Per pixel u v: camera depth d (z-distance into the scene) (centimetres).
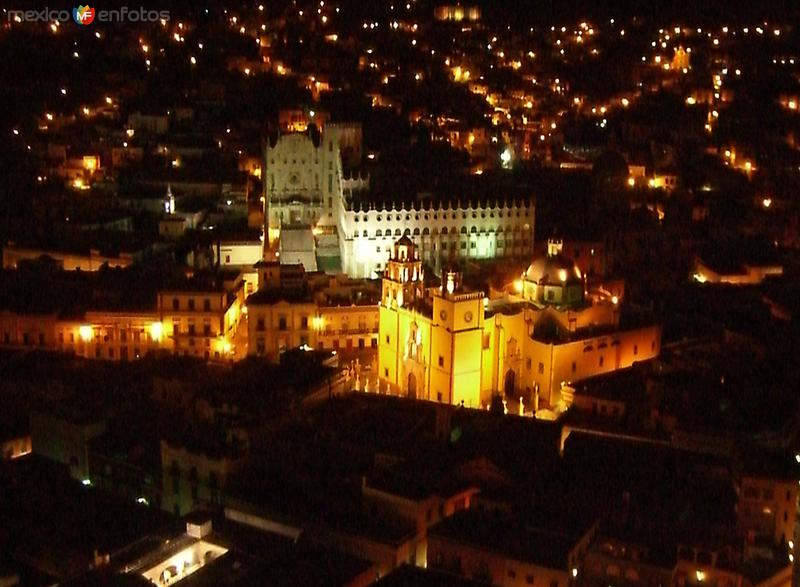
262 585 15288
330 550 16438
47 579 16188
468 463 19200
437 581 15138
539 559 15675
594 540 16538
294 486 18950
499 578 15912
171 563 16475
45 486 18675
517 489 18388
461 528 16725
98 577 15138
